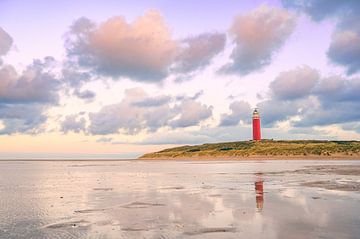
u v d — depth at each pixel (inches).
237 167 3275.1
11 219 872.9
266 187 1512.1
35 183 1895.9
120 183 1812.3
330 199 1125.1
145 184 1736.0
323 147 5625.0
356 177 1930.4
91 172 2967.5
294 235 679.7
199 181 1868.8
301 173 2289.6
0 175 2684.5
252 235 685.9
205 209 984.3
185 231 727.1
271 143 6466.5
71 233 725.3
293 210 941.2
